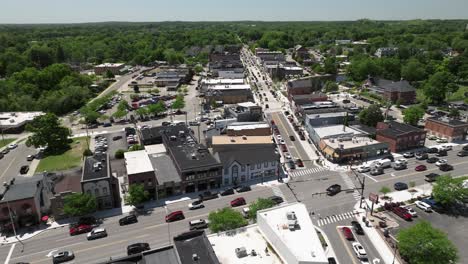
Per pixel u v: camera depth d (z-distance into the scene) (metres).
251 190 100.25
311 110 155.00
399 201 92.12
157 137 125.44
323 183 103.88
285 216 62.97
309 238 57.12
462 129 136.12
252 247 59.16
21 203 81.00
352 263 69.50
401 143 125.56
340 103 190.38
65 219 86.25
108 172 91.25
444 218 84.75
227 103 197.00
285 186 102.50
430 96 191.12
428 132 144.62
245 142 116.75
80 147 135.75
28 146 132.00
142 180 91.94
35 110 187.88
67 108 189.88
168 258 53.16
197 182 99.00
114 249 74.94
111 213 88.62
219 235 62.75
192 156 103.75
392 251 73.12
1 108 183.25
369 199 93.69
